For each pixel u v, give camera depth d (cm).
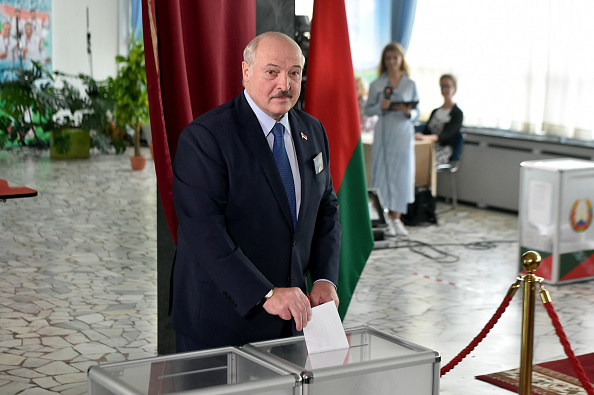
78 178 1132
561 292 636
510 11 997
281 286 264
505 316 566
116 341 491
